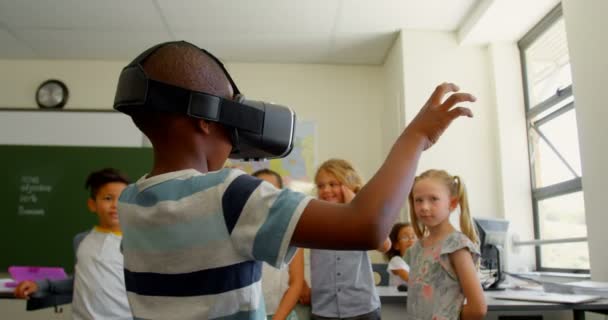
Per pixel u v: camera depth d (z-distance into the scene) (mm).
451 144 3020
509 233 2850
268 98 3549
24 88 3479
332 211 430
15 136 3357
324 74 3615
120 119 3402
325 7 2816
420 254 1483
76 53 3426
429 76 3064
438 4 2805
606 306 1497
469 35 2982
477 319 1272
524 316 1756
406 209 2959
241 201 462
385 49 3395
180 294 480
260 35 3164
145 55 530
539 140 2906
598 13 2000
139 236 524
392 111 3311
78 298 1676
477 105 3068
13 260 3146
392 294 1781
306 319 1846
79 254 1737
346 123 3551
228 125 524
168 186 510
